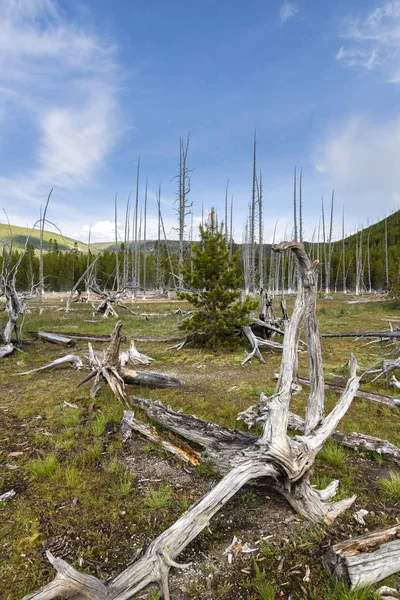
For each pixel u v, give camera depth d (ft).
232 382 28.37
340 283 248.93
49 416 20.95
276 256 188.75
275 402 12.37
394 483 13.02
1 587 8.97
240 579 9.24
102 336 51.37
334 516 11.16
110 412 21.18
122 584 8.18
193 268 44.45
